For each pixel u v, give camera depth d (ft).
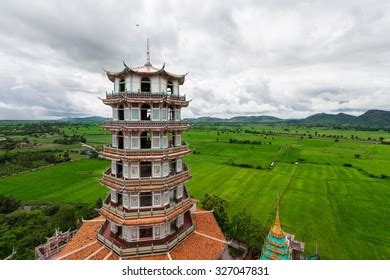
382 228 252.42
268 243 145.69
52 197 342.44
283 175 456.04
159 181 131.03
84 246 137.49
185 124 147.02
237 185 392.06
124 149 127.95
